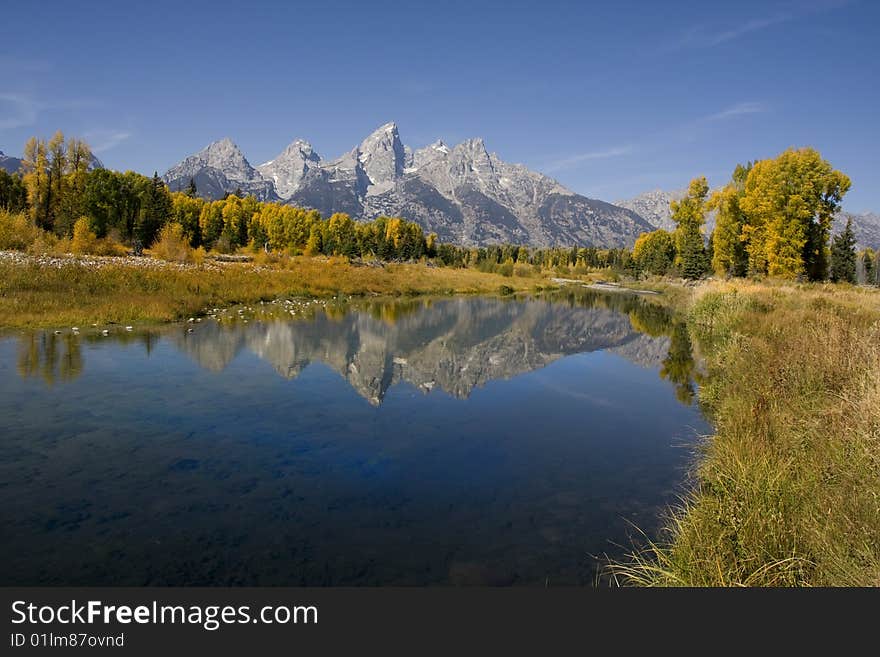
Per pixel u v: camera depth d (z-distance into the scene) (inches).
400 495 245.1
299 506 230.2
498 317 1085.8
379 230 3976.4
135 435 306.0
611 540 206.7
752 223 1499.8
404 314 1048.2
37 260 939.3
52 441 291.1
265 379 453.1
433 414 382.0
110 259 1237.7
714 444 300.5
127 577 174.1
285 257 2010.3
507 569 184.2
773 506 191.6
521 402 429.4
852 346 358.3
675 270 2377.0
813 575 156.3
